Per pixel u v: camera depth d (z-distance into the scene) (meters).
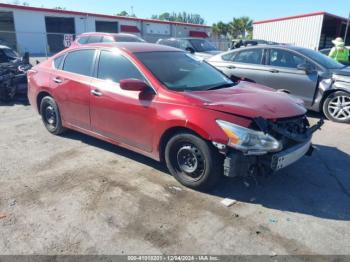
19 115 7.12
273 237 2.95
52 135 5.64
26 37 27.59
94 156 4.72
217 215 3.27
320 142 5.43
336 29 27.45
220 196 3.63
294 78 6.97
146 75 4.02
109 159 4.61
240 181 3.95
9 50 10.20
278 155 3.30
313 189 3.83
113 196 3.61
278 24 25.27
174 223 3.13
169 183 3.91
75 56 5.00
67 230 3.01
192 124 3.43
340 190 3.83
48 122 5.67
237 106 3.42
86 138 5.48
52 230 3.01
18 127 6.15
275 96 3.96
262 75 7.41
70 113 5.04
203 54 12.43
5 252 2.72
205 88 4.08
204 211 3.34
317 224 3.15
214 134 3.31
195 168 3.62
